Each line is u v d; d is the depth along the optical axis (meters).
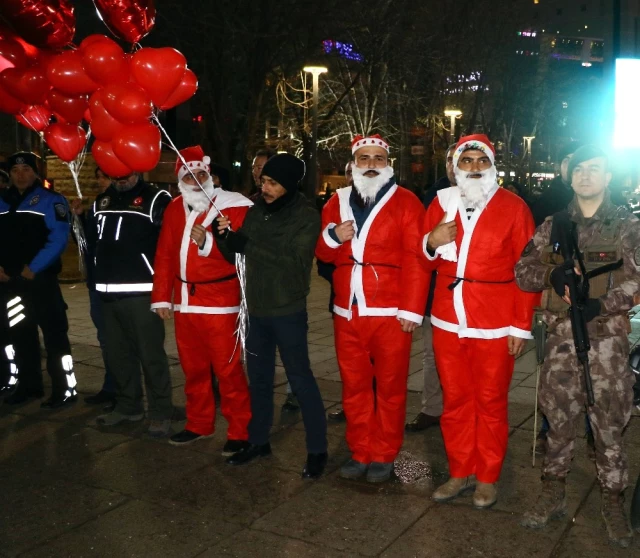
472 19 27.55
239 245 4.19
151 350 4.98
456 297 3.77
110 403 5.80
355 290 4.07
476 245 3.73
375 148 4.08
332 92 23.25
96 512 3.86
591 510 3.80
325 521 3.72
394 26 18.34
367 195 4.06
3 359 6.05
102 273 5.00
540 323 3.64
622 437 3.48
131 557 3.38
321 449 4.31
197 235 4.35
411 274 3.95
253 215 4.32
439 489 3.96
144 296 4.95
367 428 4.27
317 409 4.31
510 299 3.76
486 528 3.62
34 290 5.51
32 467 4.49
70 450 4.78
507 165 37.91
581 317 3.33
